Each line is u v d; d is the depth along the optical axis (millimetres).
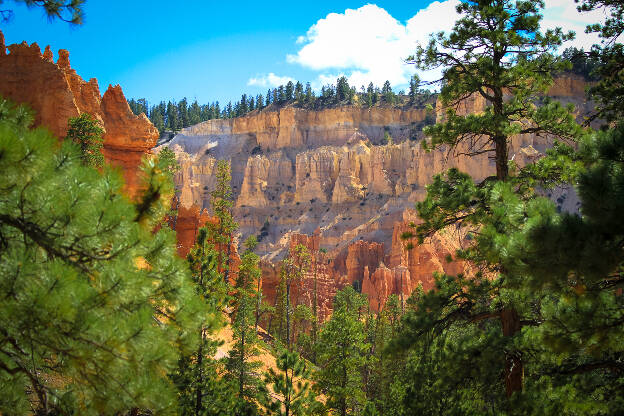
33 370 8945
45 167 7520
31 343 7734
